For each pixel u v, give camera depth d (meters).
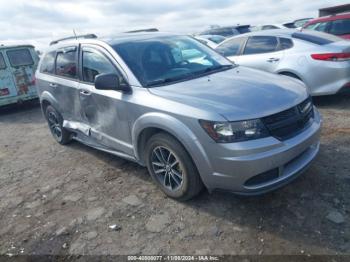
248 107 2.80
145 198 3.55
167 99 3.13
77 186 4.04
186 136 2.90
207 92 3.14
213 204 3.27
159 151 3.38
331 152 4.01
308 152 3.20
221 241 2.76
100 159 4.80
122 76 3.65
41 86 5.41
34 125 7.61
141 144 3.58
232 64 4.30
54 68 5.07
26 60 9.27
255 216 3.01
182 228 2.98
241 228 2.88
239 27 16.69
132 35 4.38
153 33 4.56
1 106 9.51
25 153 5.58
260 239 2.72
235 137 2.70
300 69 5.68
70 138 5.52
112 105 3.73
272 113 2.79
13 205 3.78
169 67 3.87
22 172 4.73
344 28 8.12
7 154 5.66
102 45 4.01
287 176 2.88
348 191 3.19
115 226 3.12
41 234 3.15
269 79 3.50
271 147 2.72
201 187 3.18
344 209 2.94
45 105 5.59
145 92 3.38
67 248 2.90
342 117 5.25
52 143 5.91
